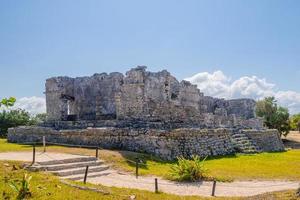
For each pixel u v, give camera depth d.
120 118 33.91
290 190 16.64
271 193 16.12
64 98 40.62
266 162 27.66
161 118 34.78
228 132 36.56
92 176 19.83
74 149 26.75
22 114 58.78
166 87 39.91
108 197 14.43
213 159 29.16
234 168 24.11
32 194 13.76
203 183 19.12
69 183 16.17
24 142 34.34
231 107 58.44
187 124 36.16
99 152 25.48
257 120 50.31
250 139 39.75
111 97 41.62
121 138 29.09
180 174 19.86
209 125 39.78
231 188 17.95
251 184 19.00
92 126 33.59
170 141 27.81
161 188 17.59
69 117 41.00
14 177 15.96
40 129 33.81
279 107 67.25
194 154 29.34
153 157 26.30
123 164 23.23
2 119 55.66
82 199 13.88
